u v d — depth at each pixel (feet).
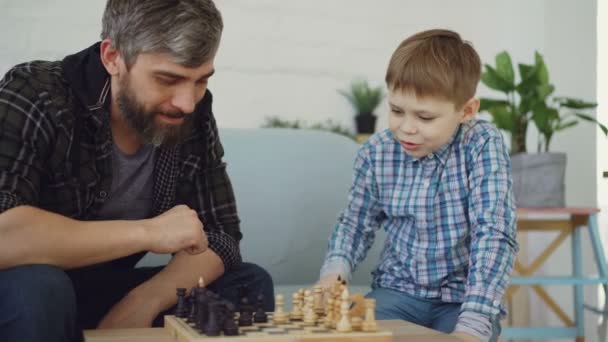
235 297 4.63
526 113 8.97
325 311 3.97
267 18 13.05
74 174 4.39
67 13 11.64
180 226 4.07
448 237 5.06
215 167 5.01
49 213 3.93
